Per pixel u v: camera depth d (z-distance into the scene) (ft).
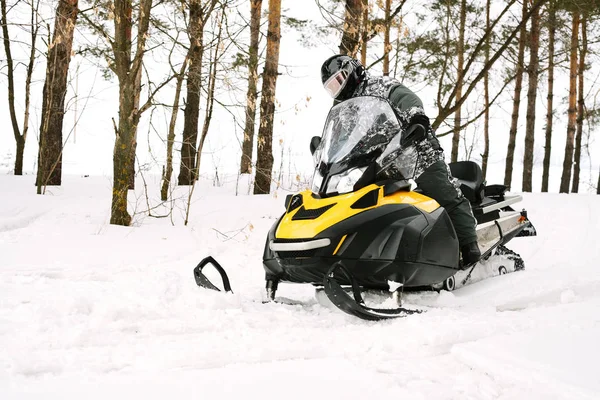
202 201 32.83
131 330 10.21
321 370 8.17
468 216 13.94
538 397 7.19
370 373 8.04
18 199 29.71
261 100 40.37
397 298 12.22
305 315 11.91
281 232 12.67
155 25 23.93
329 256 11.96
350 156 12.96
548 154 70.49
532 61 59.31
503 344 9.02
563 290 13.38
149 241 22.02
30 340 9.43
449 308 12.20
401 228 12.22
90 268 17.17
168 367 8.23
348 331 10.46
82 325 10.37
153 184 42.50
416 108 13.07
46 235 21.91
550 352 8.59
